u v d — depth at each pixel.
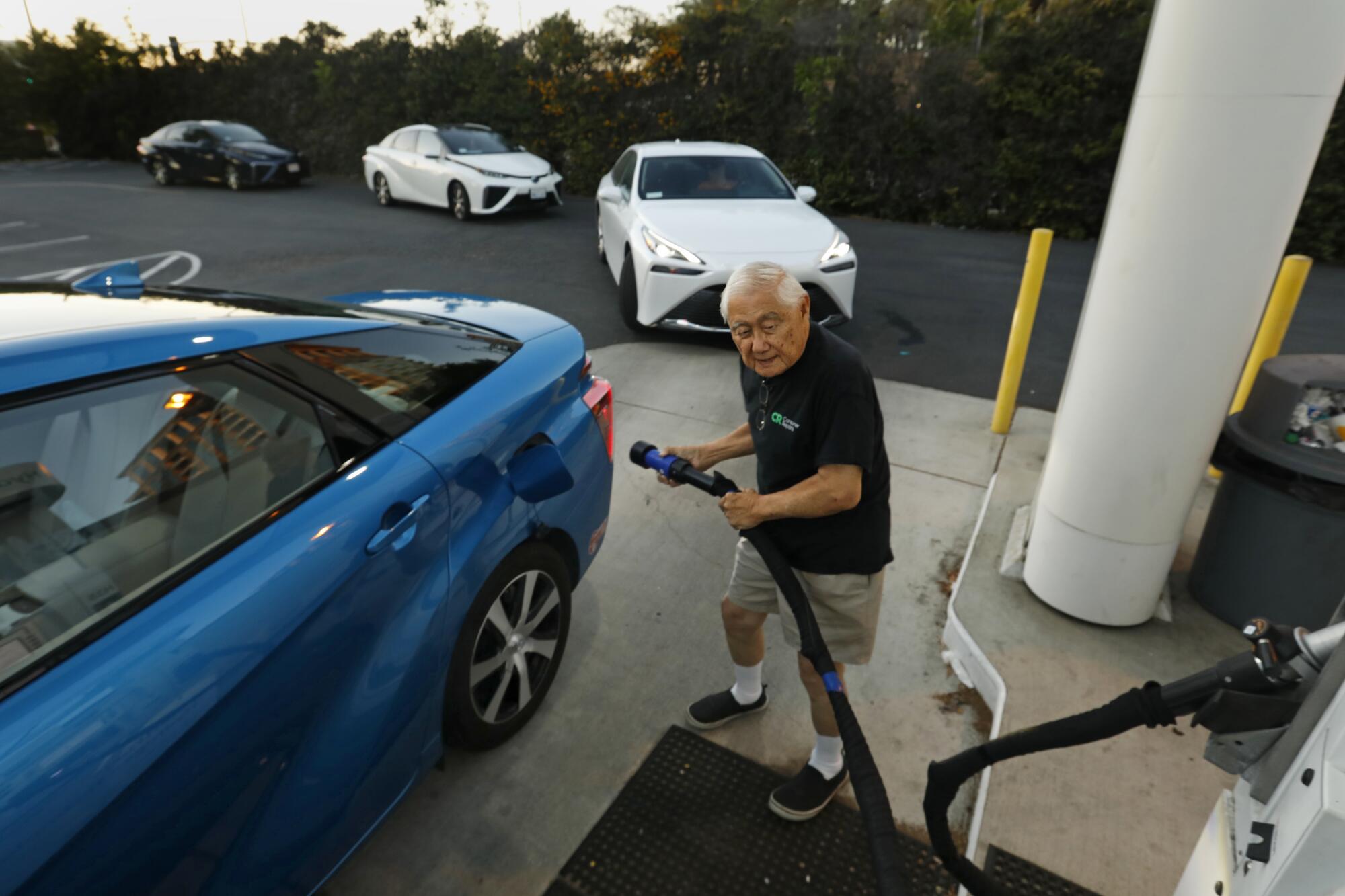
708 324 5.59
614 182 7.75
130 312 1.71
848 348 1.71
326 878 1.69
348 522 1.63
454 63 15.23
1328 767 0.90
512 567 2.14
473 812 2.19
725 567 3.32
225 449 1.57
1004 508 3.64
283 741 1.49
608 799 2.23
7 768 1.12
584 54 13.55
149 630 1.33
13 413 1.33
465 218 11.14
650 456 2.03
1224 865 1.18
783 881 2.01
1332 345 6.14
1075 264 8.88
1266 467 2.60
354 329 1.98
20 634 1.23
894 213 11.83
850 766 1.36
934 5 10.96
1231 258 2.20
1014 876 2.00
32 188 15.46
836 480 1.70
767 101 12.28
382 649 1.70
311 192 14.57
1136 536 2.63
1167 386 2.40
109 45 21.33
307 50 17.69
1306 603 2.65
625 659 2.78
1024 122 10.44
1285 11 1.94
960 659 2.79
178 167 15.12
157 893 1.30
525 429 2.21
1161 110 2.17
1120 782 2.26
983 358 5.81
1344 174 8.68
